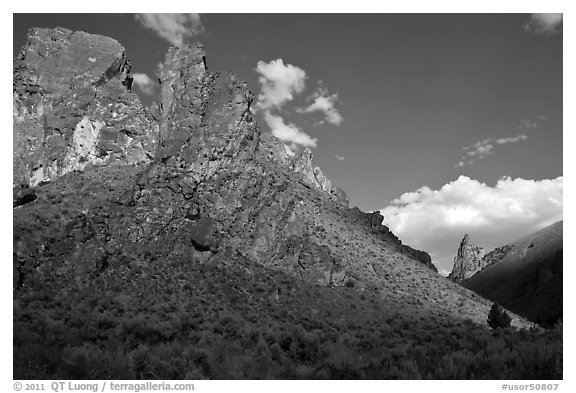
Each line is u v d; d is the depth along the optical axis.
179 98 82.12
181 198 61.78
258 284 54.06
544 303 155.25
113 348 20.19
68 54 93.00
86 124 83.94
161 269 50.56
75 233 47.75
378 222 111.19
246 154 76.75
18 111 83.94
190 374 14.19
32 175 76.12
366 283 65.44
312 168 129.12
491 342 18.27
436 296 70.81
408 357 17.19
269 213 70.56
